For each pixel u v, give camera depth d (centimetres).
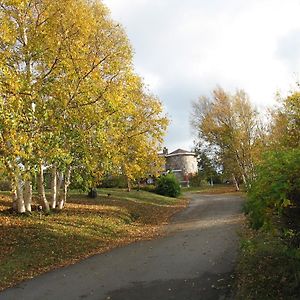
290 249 678
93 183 1977
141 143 2288
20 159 1316
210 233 1662
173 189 4403
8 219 1761
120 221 2184
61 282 1036
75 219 1964
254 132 4803
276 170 650
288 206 648
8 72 1232
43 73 1582
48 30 1588
